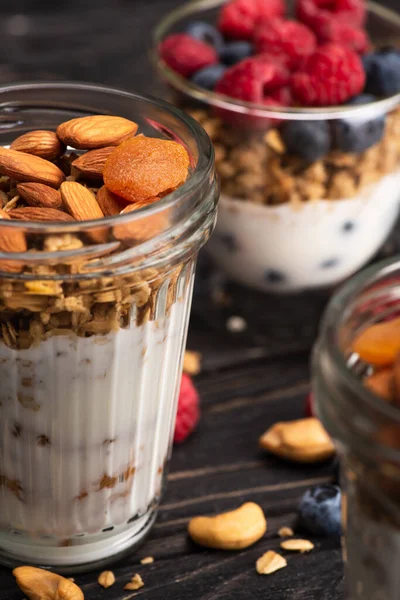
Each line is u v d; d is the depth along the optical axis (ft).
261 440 1.99
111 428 1.73
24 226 1.58
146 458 1.79
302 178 2.09
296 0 2.33
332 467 1.98
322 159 2.08
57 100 1.80
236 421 2.06
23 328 1.63
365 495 1.56
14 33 2.83
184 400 1.99
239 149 2.08
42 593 1.75
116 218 1.60
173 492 1.94
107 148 1.72
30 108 1.80
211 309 2.30
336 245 2.18
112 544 1.83
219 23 2.32
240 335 2.25
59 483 1.75
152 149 1.68
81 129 1.72
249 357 2.19
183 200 1.64
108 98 1.80
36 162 1.70
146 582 1.81
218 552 1.86
